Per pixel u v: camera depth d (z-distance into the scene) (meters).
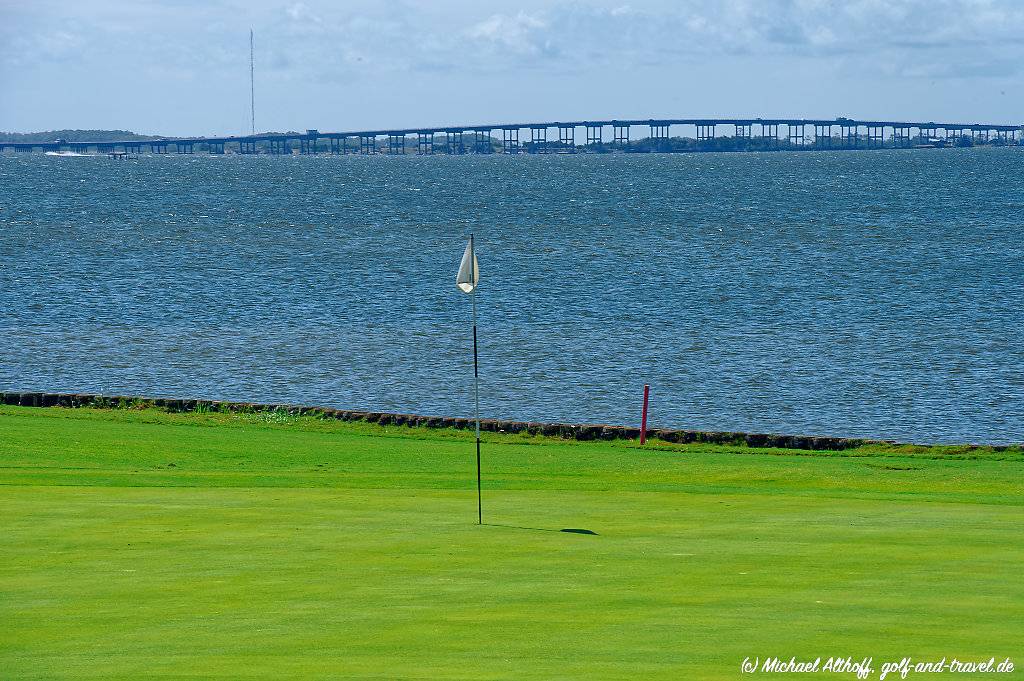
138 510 37.78
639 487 43.97
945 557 30.53
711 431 63.81
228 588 27.66
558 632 23.83
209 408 70.81
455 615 25.20
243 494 41.34
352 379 88.44
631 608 25.59
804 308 121.06
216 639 23.62
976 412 75.00
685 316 117.00
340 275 154.88
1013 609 25.25
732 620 24.53
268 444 56.66
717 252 179.88
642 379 86.75
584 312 120.81
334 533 34.09
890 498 41.12
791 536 33.59
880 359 92.81
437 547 32.12
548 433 62.88
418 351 99.62
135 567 29.77
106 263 169.00
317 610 25.72
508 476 47.06
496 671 21.34
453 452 55.25
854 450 57.84
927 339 101.62
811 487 44.88
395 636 23.69
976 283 138.62
